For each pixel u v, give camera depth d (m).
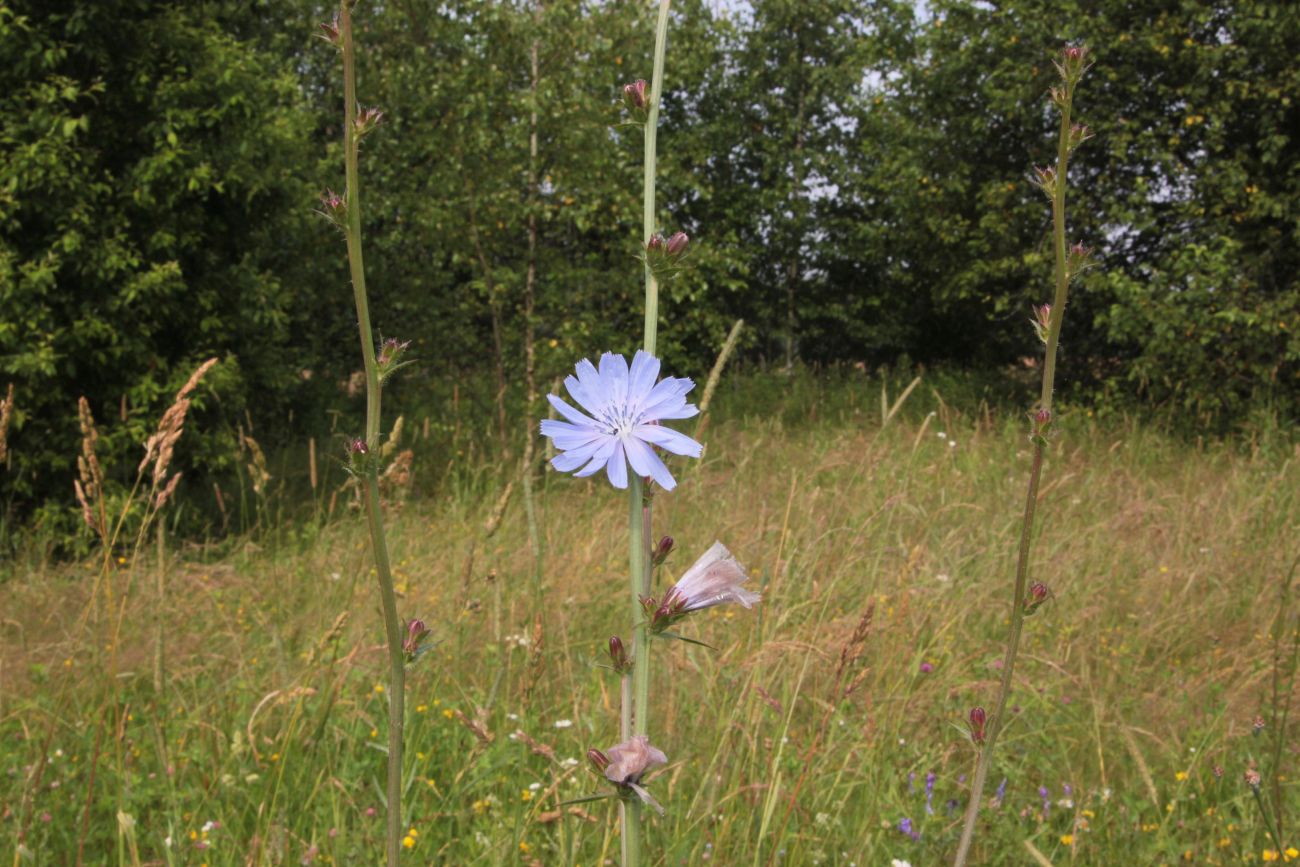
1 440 2.84
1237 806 3.33
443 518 7.07
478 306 11.54
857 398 13.80
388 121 10.60
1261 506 6.79
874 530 4.89
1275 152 10.53
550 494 7.43
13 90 7.18
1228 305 10.42
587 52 10.37
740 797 2.88
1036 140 12.79
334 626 3.42
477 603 3.81
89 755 3.42
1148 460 9.56
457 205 10.34
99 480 2.93
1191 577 5.26
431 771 3.48
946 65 12.88
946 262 14.05
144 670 3.93
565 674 3.92
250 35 11.53
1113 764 3.66
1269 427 9.69
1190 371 10.75
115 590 4.86
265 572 5.95
